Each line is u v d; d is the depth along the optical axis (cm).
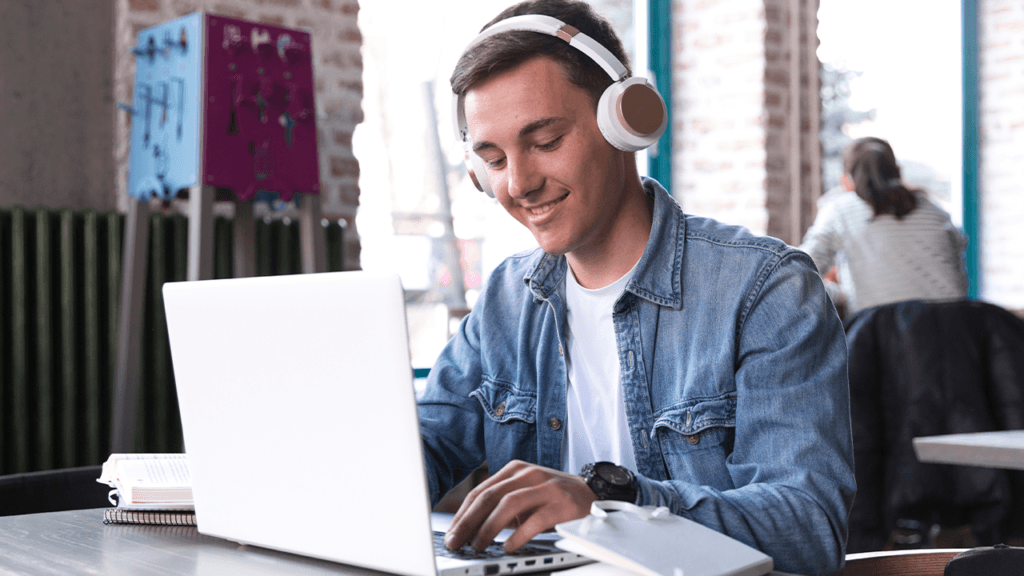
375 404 77
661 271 116
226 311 88
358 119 333
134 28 288
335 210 327
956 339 269
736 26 427
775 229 423
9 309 262
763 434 101
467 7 368
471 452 132
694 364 112
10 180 285
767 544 88
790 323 106
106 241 276
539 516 81
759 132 420
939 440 186
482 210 370
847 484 97
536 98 102
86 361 268
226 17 254
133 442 260
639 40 442
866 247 337
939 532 285
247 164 258
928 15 493
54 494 141
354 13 332
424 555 75
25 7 288
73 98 296
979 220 517
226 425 90
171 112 258
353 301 77
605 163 108
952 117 504
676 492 89
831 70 453
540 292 125
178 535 100
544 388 126
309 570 83
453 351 137
